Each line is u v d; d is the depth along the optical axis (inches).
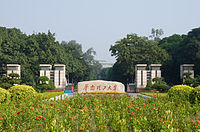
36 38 3179.1
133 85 2632.9
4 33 3080.7
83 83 1609.3
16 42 2938.0
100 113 695.1
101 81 1612.9
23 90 1068.5
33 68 2942.9
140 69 2541.8
